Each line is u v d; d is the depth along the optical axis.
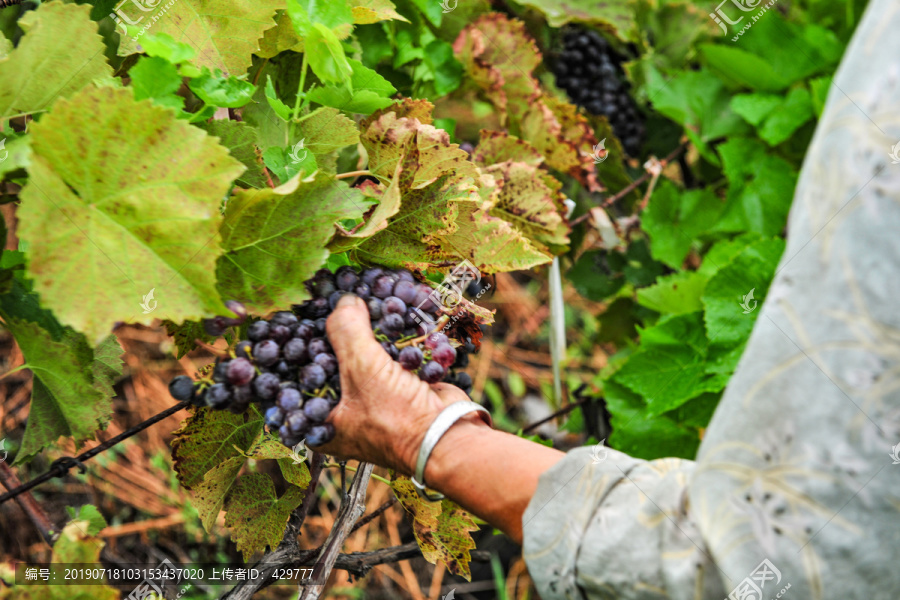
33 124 0.81
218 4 0.94
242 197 0.86
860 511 0.72
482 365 2.25
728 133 1.37
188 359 1.95
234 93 0.90
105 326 0.83
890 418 0.72
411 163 0.89
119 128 0.81
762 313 0.75
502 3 1.43
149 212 0.83
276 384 0.86
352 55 1.07
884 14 0.73
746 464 0.74
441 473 0.86
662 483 0.80
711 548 0.75
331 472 1.88
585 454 0.83
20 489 0.93
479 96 1.39
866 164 0.72
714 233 1.35
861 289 0.72
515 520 0.85
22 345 0.92
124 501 1.68
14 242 1.52
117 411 1.82
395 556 1.09
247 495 0.99
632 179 1.53
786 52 1.33
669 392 1.20
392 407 0.86
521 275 2.50
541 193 1.07
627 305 1.54
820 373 0.72
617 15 1.32
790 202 1.31
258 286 0.88
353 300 0.89
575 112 1.21
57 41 0.86
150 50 0.88
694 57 1.50
